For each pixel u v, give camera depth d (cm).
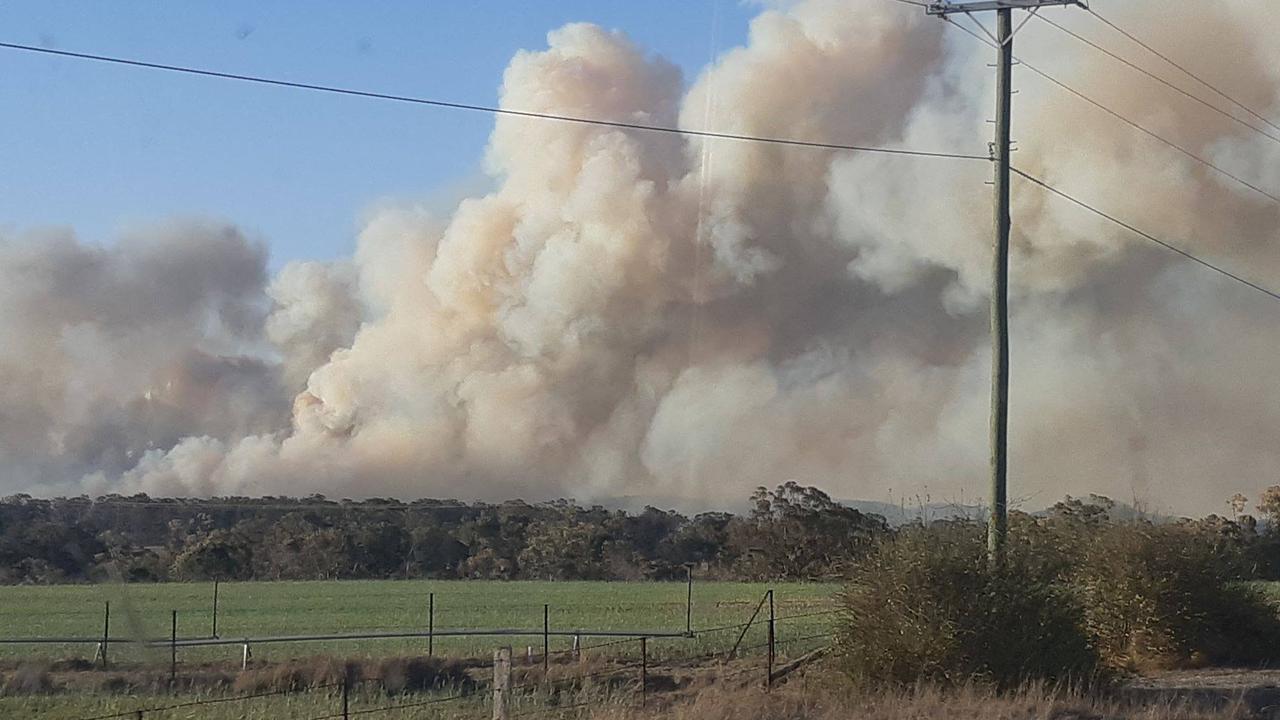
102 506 8069
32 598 5922
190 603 5609
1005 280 2075
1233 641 2445
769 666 2109
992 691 1734
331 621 4375
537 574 8881
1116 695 1823
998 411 2030
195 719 1966
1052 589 1894
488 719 1816
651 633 3253
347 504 9500
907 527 1970
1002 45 2131
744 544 8419
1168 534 2484
